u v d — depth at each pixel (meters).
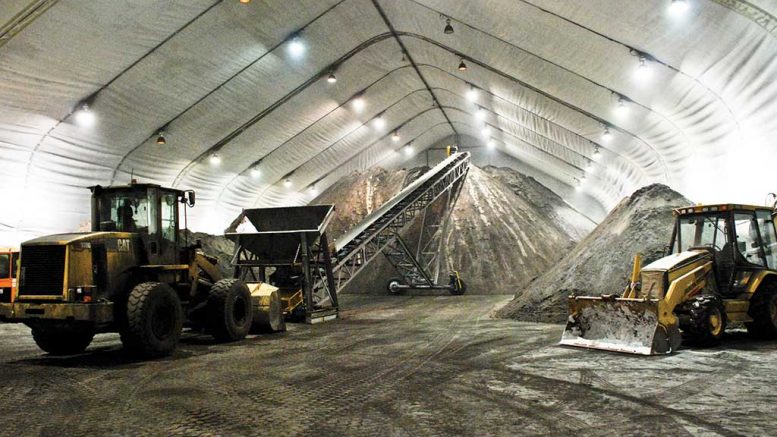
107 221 10.47
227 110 20.34
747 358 8.22
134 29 14.21
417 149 38.88
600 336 9.53
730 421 5.10
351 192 33.91
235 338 11.44
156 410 5.92
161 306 9.42
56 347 9.88
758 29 10.57
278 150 25.97
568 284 14.72
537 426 5.06
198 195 24.80
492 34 16.55
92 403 6.27
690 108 14.78
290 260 15.27
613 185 27.17
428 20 17.92
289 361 8.84
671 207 14.96
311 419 5.44
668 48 12.66
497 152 39.31
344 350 9.89
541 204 34.91
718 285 10.07
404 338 11.30
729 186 14.77
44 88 14.71
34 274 8.81
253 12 15.98
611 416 5.35
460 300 21.88
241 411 5.80
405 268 26.14
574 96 18.31
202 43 16.16
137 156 19.92
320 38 18.94
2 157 15.80
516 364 8.16
